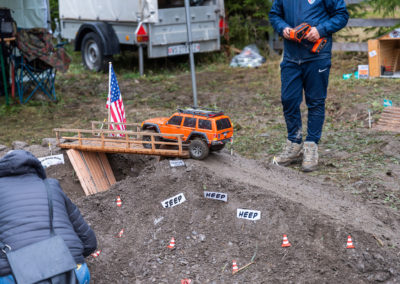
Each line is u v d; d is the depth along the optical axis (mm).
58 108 9984
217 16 13617
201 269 3801
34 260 2855
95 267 3947
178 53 13125
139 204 4520
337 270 3711
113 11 13125
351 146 6863
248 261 3848
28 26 11227
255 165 5551
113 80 5965
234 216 4215
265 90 10750
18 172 3164
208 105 9852
